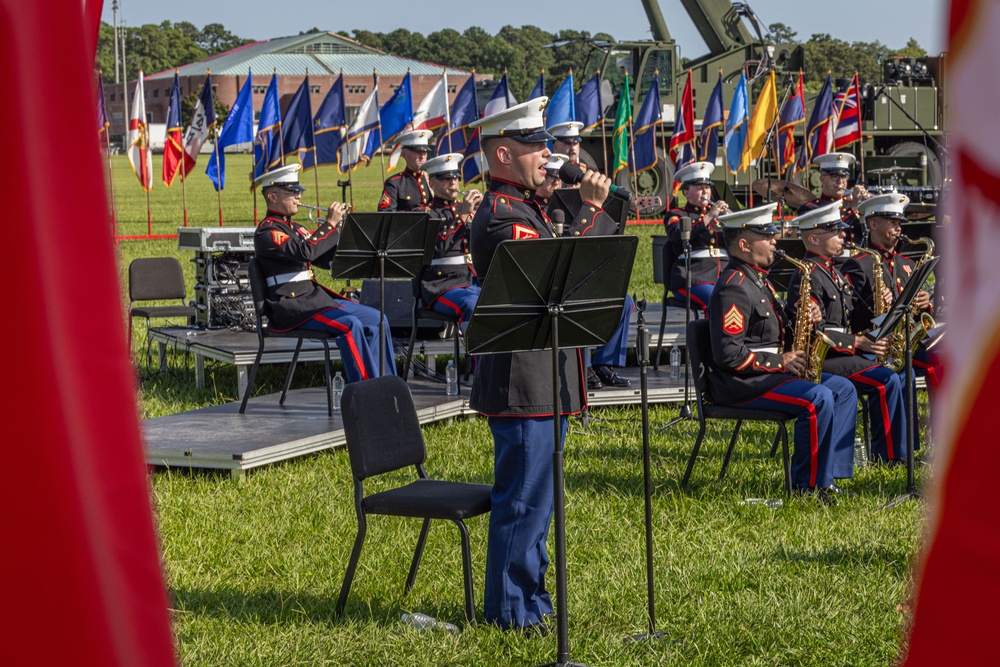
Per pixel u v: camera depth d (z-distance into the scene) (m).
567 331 4.67
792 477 7.82
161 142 84.50
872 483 8.07
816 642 5.21
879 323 8.23
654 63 25.39
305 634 5.39
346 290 12.38
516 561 5.27
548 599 5.43
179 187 49.22
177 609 5.72
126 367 1.20
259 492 7.82
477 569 6.30
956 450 1.03
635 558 6.37
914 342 8.25
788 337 8.02
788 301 8.34
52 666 1.18
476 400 5.30
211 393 11.27
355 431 5.52
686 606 5.64
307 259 9.44
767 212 7.72
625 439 9.23
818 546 6.59
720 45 25.81
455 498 5.47
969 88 1.01
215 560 6.50
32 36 1.17
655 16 25.69
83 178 1.19
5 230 1.16
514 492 5.23
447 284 10.55
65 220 1.18
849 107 21.14
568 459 8.59
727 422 9.83
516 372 5.11
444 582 6.05
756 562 6.32
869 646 5.15
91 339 1.19
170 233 26.67
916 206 13.73
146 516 1.20
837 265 10.95
